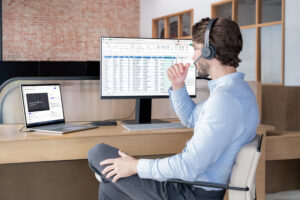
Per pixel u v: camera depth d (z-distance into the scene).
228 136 1.29
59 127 2.13
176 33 9.84
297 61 5.95
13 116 2.46
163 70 2.46
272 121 3.24
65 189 2.46
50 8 11.27
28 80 2.47
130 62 2.40
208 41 1.39
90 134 1.97
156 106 2.76
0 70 7.00
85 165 2.49
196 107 1.85
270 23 6.59
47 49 11.34
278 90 3.25
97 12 11.71
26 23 11.09
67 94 2.56
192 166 1.30
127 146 2.01
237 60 1.41
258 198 2.50
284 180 3.17
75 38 11.58
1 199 2.33
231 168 1.37
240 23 7.44
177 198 1.41
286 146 2.79
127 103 2.70
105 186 1.55
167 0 10.12
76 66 7.31
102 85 2.36
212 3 8.02
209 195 1.40
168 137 2.07
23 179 2.37
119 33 11.96
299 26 5.87
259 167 2.46
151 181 1.45
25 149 1.84
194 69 2.51
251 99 1.36
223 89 1.34
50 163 2.41
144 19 11.71
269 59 6.71
